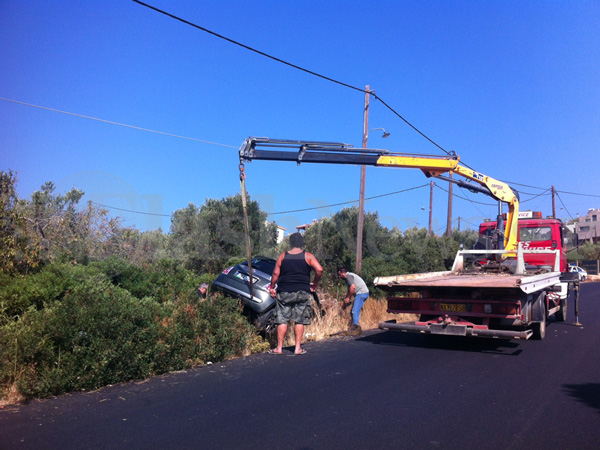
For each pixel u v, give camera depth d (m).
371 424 4.27
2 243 7.59
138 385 5.48
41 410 4.54
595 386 5.71
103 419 4.31
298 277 7.30
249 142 9.03
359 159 10.16
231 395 5.11
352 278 10.07
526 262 12.58
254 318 8.26
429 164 10.84
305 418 4.40
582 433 4.13
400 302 8.52
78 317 5.43
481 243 14.39
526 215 14.70
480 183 12.34
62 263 8.24
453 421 4.39
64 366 5.16
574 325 11.69
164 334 6.27
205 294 8.62
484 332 7.74
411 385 5.62
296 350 7.41
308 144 9.44
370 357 7.29
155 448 3.67
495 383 5.79
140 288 9.13
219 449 3.67
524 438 4.00
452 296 8.22
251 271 7.70
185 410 4.59
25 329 5.23
